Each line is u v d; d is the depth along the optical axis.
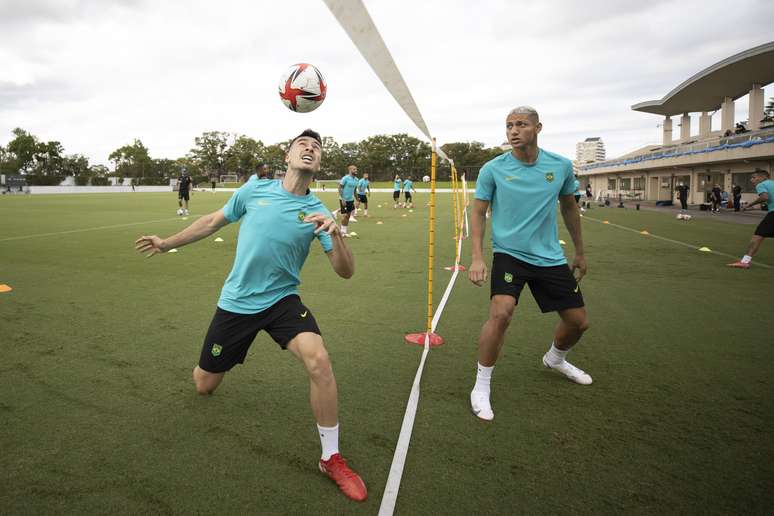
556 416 2.93
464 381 3.45
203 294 5.84
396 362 3.79
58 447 2.53
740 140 24.83
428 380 3.46
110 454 2.47
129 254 8.73
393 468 2.35
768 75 30.64
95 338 4.23
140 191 54.22
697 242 11.52
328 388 2.27
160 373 3.50
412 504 2.11
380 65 2.20
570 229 3.30
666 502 2.14
